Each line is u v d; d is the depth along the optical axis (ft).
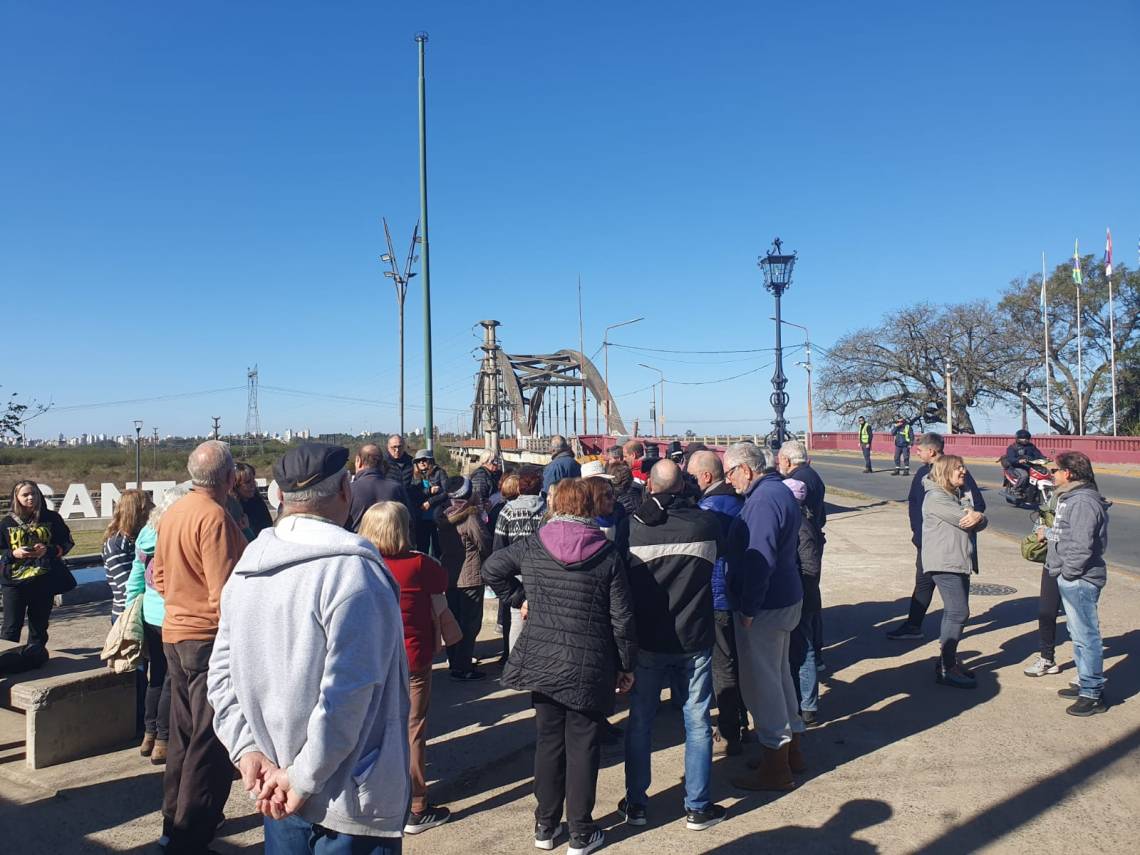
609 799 15.08
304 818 7.36
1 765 16.28
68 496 64.64
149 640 16.52
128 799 14.83
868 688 21.06
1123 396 155.53
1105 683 20.76
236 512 17.25
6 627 22.61
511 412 251.80
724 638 16.87
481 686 21.79
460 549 22.54
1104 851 12.71
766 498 14.98
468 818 14.37
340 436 245.45
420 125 62.44
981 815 13.99
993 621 27.48
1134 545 43.65
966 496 21.67
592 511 13.43
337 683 7.05
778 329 56.08
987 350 175.11
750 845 13.16
